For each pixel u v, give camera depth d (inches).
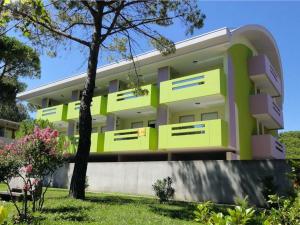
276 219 157.0
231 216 111.7
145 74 973.8
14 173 335.3
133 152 911.0
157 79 916.6
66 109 1146.7
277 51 985.5
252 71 880.3
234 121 772.0
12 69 1188.5
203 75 773.3
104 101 1015.6
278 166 537.3
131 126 1013.2
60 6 551.8
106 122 1017.5
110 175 766.5
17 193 473.7
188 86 795.4
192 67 892.6
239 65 839.1
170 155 847.7
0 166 327.9
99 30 553.6
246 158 801.6
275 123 957.8
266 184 517.0
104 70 989.2
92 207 410.3
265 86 947.3
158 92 893.2
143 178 706.2
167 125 803.4
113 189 751.7
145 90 706.2
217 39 755.4
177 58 850.1
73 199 472.4
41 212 359.9
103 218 346.3
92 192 724.0
